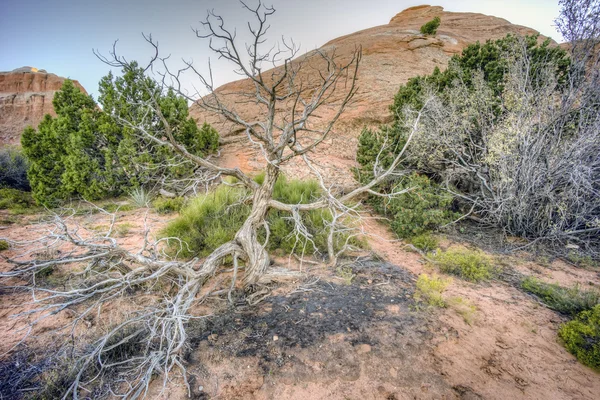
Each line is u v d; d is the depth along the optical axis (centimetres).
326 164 959
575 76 566
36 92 4084
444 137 616
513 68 605
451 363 258
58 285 366
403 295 362
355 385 236
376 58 1611
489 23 2697
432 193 611
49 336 282
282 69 1545
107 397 221
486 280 407
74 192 782
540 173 518
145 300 345
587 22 541
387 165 704
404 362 258
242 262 443
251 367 253
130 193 795
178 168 787
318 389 233
